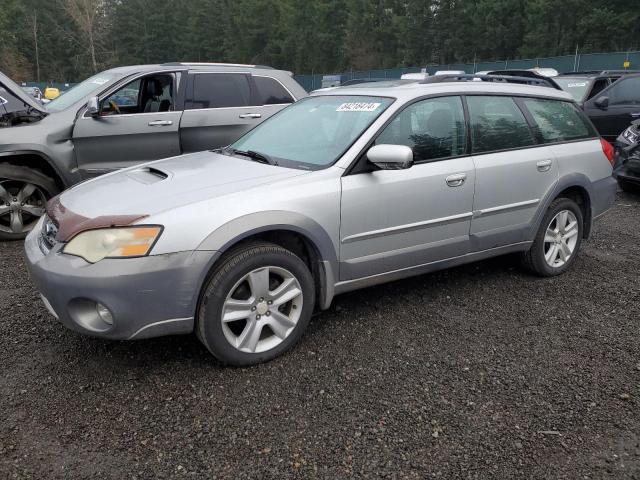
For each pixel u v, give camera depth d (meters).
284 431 2.77
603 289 4.63
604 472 2.52
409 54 51.00
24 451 2.60
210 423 2.82
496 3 43.28
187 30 76.62
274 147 4.11
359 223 3.61
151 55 77.12
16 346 3.55
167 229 2.98
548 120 4.79
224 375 3.24
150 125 6.64
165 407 2.94
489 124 4.35
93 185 3.66
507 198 4.35
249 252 3.19
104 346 3.55
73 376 3.22
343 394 3.08
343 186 3.54
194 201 3.14
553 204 4.72
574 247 4.95
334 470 2.52
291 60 66.56
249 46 68.75
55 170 6.12
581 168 4.84
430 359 3.47
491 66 31.55
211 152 4.36
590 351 3.60
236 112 7.18
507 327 3.92
